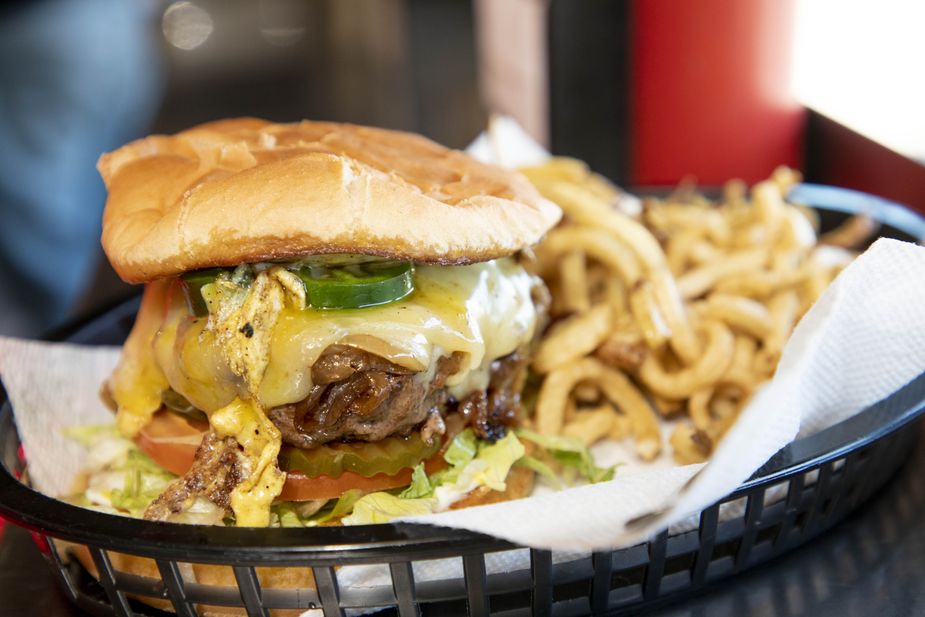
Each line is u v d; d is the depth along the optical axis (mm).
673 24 559
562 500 295
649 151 601
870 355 338
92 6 977
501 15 797
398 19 1664
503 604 316
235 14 2076
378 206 308
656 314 404
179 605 306
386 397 319
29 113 813
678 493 291
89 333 443
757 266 427
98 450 380
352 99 1425
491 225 328
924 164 486
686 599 323
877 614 314
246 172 319
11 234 760
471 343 332
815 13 542
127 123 1018
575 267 423
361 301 321
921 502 356
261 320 318
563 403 401
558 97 655
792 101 563
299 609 306
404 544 285
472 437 355
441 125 1162
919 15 489
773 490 344
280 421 323
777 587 326
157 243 316
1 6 828
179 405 349
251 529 292
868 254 321
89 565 337
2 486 314
